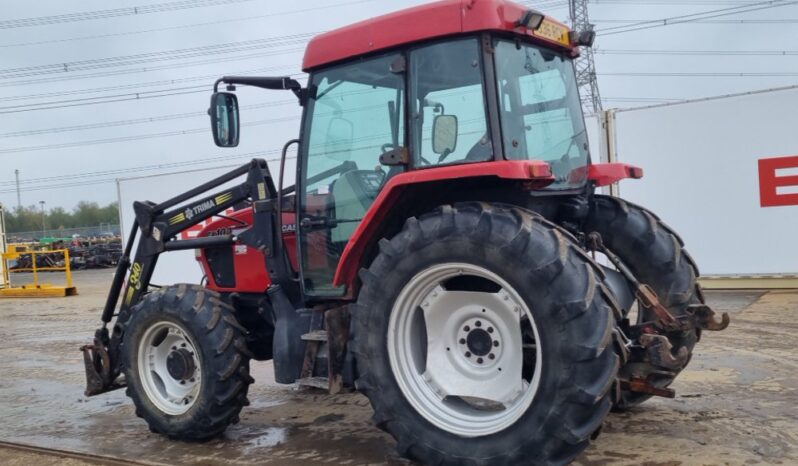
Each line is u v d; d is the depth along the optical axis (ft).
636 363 12.19
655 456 12.90
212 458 14.35
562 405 10.51
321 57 13.88
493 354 12.00
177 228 17.07
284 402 18.71
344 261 13.03
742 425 14.48
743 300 31.73
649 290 13.34
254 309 17.13
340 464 13.60
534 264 10.76
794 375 18.51
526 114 12.91
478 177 12.25
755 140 34.04
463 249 11.38
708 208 35.27
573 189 14.19
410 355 12.34
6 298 56.59
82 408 19.43
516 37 12.80
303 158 14.52
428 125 12.61
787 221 33.71
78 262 105.81
